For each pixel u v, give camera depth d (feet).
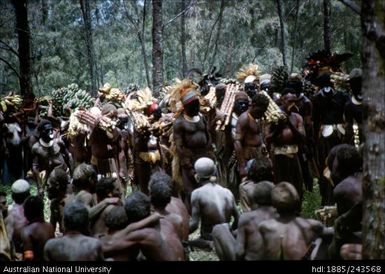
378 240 13.23
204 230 20.59
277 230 15.33
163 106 32.09
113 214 15.74
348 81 26.86
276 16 97.14
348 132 25.38
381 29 12.97
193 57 99.04
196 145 24.22
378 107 13.14
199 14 98.94
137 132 27.35
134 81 120.47
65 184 21.17
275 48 95.04
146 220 15.64
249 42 98.99
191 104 23.99
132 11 109.19
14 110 39.63
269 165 20.07
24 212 17.35
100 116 26.48
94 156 26.76
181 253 16.71
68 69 106.93
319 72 31.12
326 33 58.85
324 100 26.27
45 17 103.60
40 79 100.07
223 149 28.35
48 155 31.07
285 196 15.38
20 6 51.47
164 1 106.52
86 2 72.08
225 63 101.71
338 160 17.87
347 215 15.60
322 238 16.11
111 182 18.75
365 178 13.47
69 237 15.15
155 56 51.90
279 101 28.02
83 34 104.27
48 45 103.60
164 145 28.32
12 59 96.73
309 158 27.58
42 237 16.99
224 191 20.30
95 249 14.89
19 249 18.54
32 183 39.37
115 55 116.88
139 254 15.98
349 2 13.97
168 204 18.90
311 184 27.63
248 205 19.83
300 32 99.14
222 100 29.43
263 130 26.23
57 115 42.22
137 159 27.71
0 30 82.64
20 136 39.58
